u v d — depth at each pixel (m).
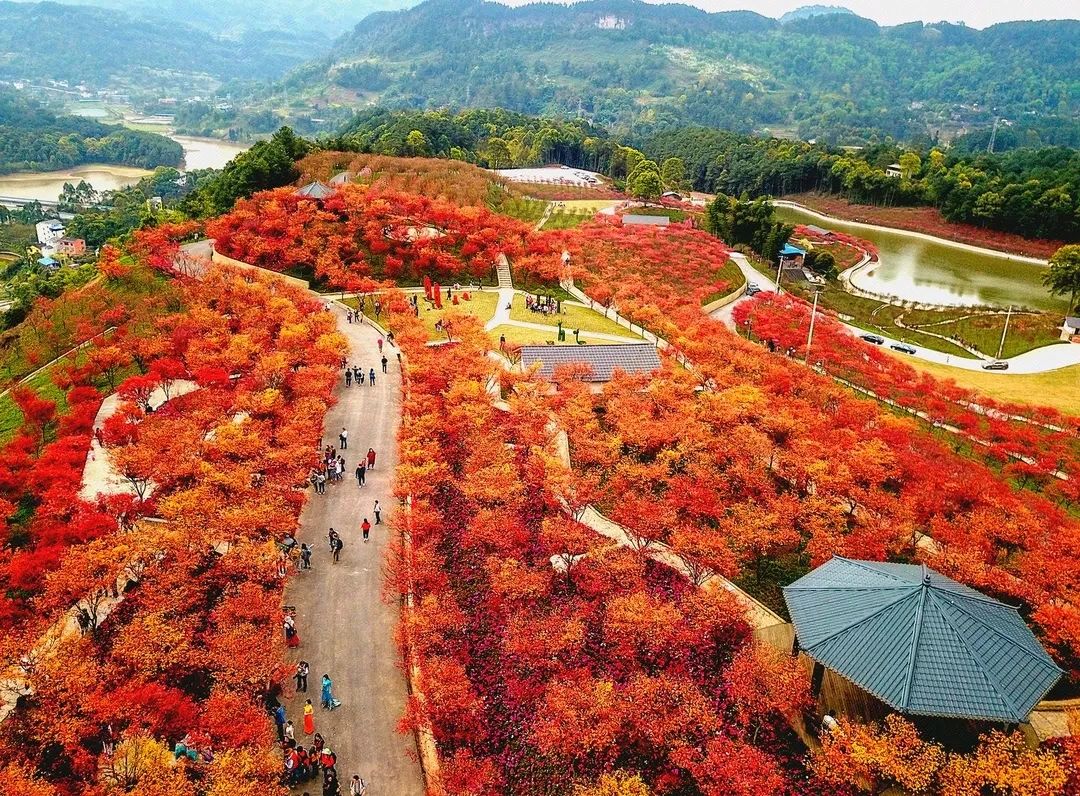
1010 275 166.00
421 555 50.00
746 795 34.31
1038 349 115.06
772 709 40.31
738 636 46.06
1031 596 48.78
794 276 150.50
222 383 69.75
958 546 53.00
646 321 99.38
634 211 169.38
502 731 39.94
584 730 37.84
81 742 37.03
